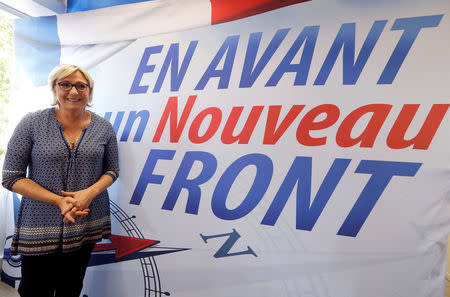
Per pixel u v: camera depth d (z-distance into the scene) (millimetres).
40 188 1123
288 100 1283
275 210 1289
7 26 1834
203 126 1414
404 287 1133
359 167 1187
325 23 1245
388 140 1154
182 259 1431
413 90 1130
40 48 1705
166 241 1460
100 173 1316
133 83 1551
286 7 1300
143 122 1522
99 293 1581
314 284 1235
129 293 1521
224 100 1382
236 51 1372
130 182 1536
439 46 1104
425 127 1115
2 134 1831
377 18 1179
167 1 1487
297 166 1264
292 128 1274
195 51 1440
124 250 1536
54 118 1202
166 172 1470
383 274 1155
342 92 1213
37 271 1189
